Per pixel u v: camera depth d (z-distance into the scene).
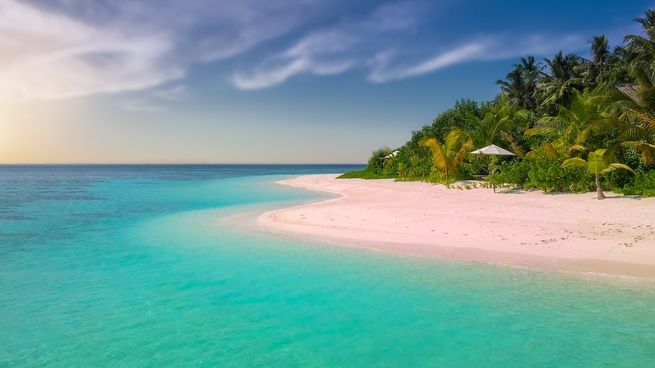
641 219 13.23
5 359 5.70
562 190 20.83
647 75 20.00
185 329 6.63
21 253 11.84
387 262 10.22
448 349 5.84
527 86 51.12
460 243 11.63
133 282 9.02
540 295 7.73
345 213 17.42
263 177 73.12
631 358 5.45
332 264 10.16
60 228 16.27
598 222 13.20
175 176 85.44
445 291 8.09
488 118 33.72
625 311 6.93
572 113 24.25
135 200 28.66
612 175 19.27
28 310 7.44
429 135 42.06
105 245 12.88
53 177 82.88
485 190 24.11
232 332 6.50
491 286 8.30
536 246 10.85
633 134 18.75
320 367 5.42
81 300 7.94
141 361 5.64
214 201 27.12
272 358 5.69
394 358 5.63
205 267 10.12
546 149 22.78
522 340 6.04
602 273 8.76
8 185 50.69
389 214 16.67
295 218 16.81
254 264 10.30
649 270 8.74
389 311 7.22
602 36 42.72
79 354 5.84
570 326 6.43
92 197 31.52
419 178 37.16
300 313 7.21
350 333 6.41
